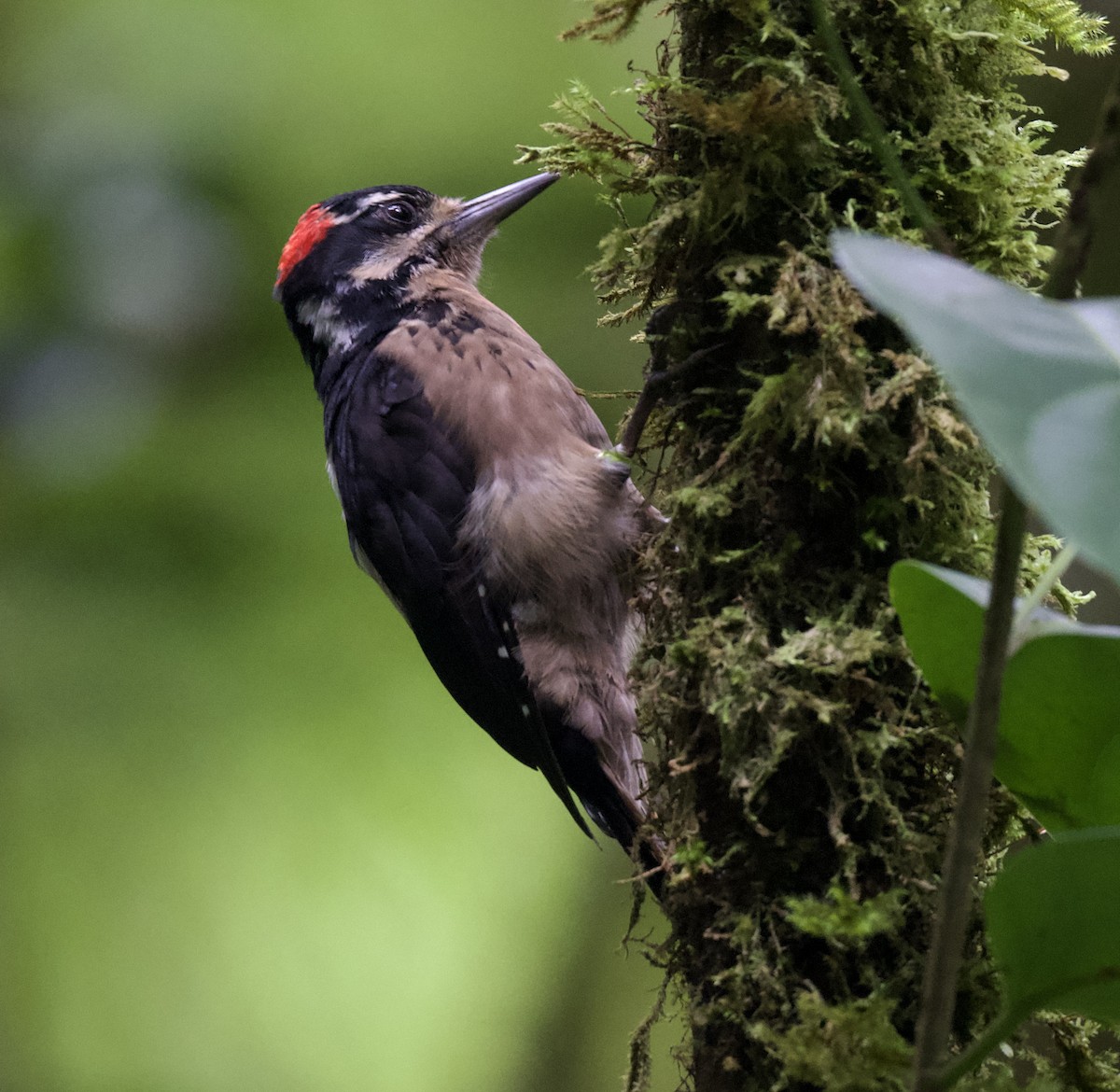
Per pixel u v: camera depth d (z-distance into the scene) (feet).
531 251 41.60
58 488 40.78
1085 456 7.31
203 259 42.01
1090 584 28.68
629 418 19.93
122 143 41.96
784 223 14.49
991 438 7.37
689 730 14.43
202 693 38.14
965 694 11.38
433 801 37.22
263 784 37.27
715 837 13.94
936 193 14.34
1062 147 32.40
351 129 42.47
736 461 14.64
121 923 35.83
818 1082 11.56
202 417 41.83
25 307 41.63
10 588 39.34
